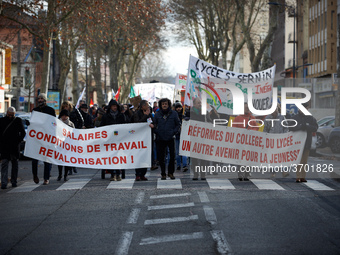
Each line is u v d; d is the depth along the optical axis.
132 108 19.11
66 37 35.69
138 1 34.22
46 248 7.66
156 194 12.56
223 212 10.23
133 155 15.17
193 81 14.23
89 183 14.75
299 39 72.50
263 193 12.53
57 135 14.88
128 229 8.83
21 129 14.41
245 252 7.30
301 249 7.47
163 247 7.62
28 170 19.17
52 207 11.01
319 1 60.38
